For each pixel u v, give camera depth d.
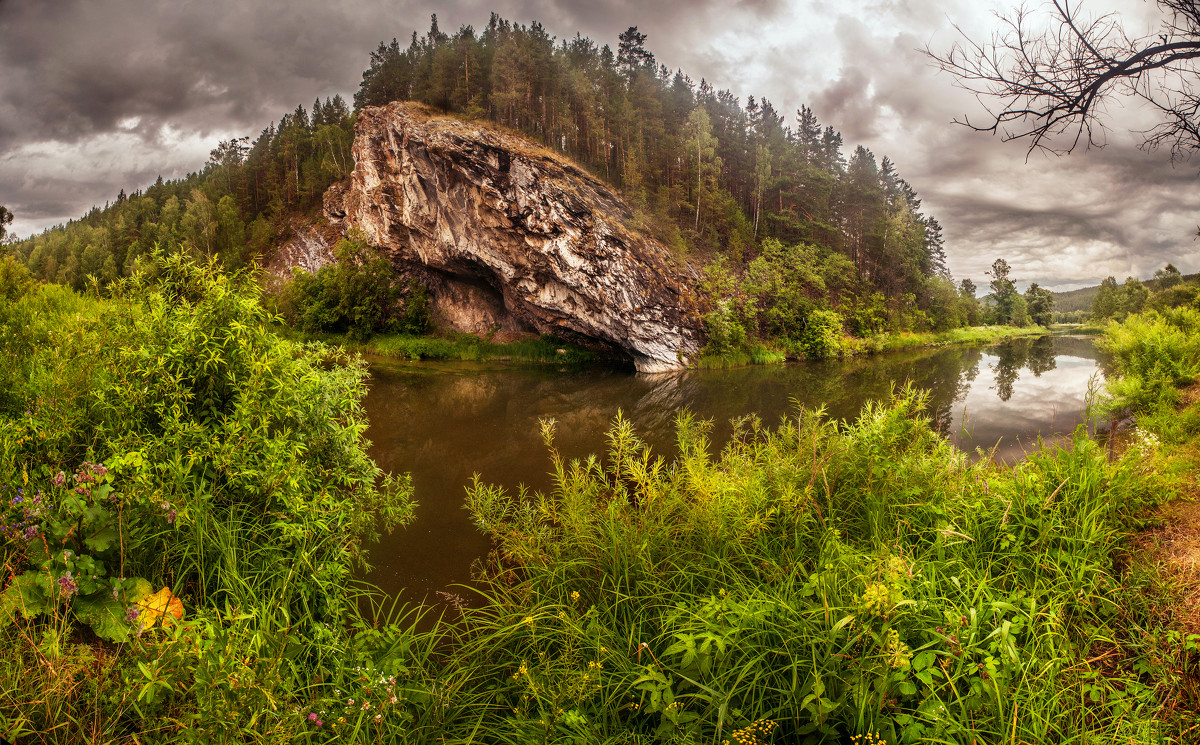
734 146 44.75
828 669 2.54
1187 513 3.77
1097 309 65.88
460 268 33.97
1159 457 4.77
